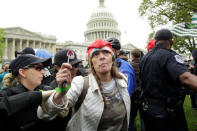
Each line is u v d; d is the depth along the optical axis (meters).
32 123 2.79
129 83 4.91
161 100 3.74
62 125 3.57
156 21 19.05
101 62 3.09
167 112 3.64
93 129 2.99
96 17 102.88
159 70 3.77
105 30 97.88
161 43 4.16
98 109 2.95
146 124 4.21
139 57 6.40
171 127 3.67
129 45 93.06
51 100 2.32
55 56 5.08
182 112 3.81
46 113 2.53
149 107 3.87
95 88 3.00
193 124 7.93
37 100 2.28
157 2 18.22
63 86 2.26
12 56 69.81
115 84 3.36
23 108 2.16
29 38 73.38
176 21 17.14
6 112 2.16
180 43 17.11
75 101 2.94
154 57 3.94
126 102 3.30
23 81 2.93
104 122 3.02
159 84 3.76
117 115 3.08
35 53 6.64
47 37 79.12
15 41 74.19
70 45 84.94
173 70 3.42
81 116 3.01
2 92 2.69
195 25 7.11
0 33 47.12
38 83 2.98
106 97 3.14
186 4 16.42
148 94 3.99
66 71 2.25
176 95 3.76
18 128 2.55
